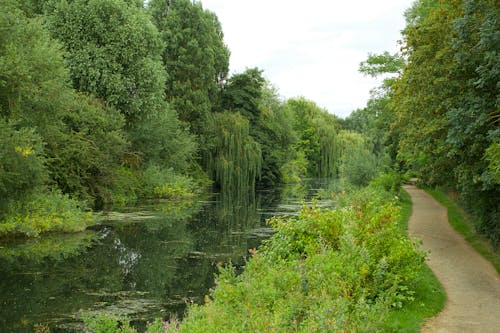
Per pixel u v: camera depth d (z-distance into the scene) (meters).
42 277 14.48
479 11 12.58
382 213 10.54
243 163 48.06
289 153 67.25
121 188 34.16
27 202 20.34
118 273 15.05
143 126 36.59
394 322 7.72
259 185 59.97
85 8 31.42
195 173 47.25
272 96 64.56
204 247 19.19
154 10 50.19
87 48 31.28
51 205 21.86
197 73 49.28
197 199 40.19
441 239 16.70
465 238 16.92
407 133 17.47
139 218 26.89
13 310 11.42
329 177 79.44
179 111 47.41
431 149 16.38
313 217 10.75
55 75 21.86
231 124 49.19
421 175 17.75
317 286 7.26
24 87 19.05
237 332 5.79
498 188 13.60
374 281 8.47
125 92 32.44
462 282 10.89
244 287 7.57
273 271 8.20
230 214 29.58
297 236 10.89
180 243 19.97
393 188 28.73
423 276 10.88
